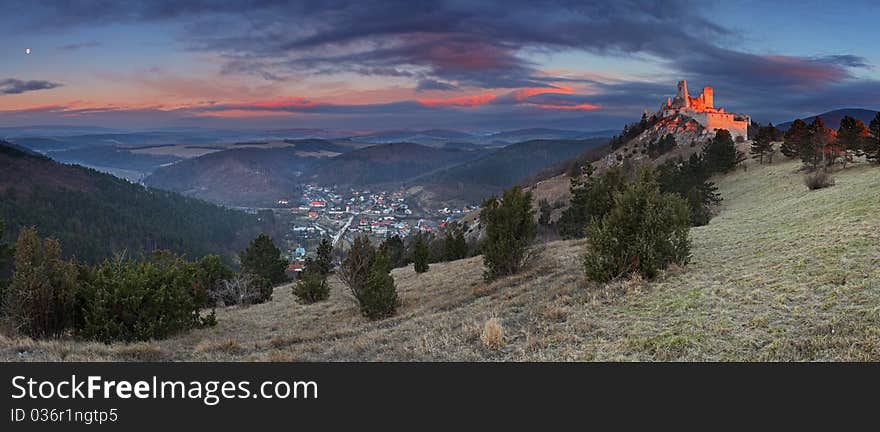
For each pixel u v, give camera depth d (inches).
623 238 642.8
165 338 645.9
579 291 613.3
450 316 617.3
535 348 435.5
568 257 948.6
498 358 425.4
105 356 504.1
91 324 598.5
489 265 917.2
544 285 715.4
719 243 857.5
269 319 863.7
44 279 605.0
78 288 630.5
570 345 430.3
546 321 508.4
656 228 645.9
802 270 542.9
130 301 621.6
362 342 529.0
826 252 598.5
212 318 778.8
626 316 485.1
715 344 384.5
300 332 679.1
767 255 661.3
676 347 388.5
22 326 583.5
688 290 537.6
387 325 666.8
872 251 564.1
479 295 782.5
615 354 392.2
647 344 401.7
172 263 891.4
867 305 408.2
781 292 481.4
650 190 687.7
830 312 408.5
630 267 628.7
